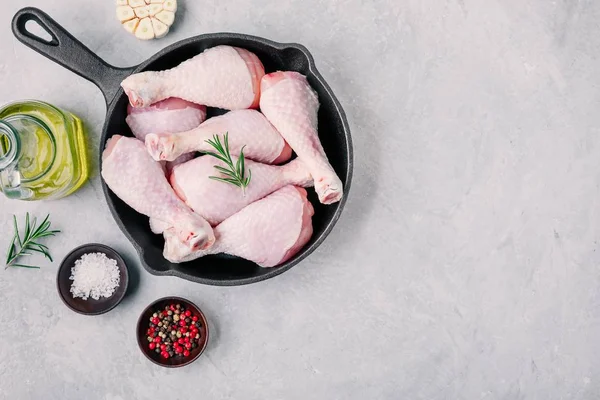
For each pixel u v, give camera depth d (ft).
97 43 3.04
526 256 3.11
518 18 3.08
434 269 3.09
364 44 3.07
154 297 3.05
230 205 2.74
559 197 3.11
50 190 2.82
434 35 3.07
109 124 2.76
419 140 3.08
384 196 3.08
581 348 3.12
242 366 3.07
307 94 2.78
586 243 3.11
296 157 2.96
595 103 3.10
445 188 3.09
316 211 2.97
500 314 3.11
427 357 3.10
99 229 3.03
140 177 2.71
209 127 2.71
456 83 3.08
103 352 3.05
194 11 3.05
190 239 2.65
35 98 3.03
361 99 3.07
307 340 3.08
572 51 3.09
